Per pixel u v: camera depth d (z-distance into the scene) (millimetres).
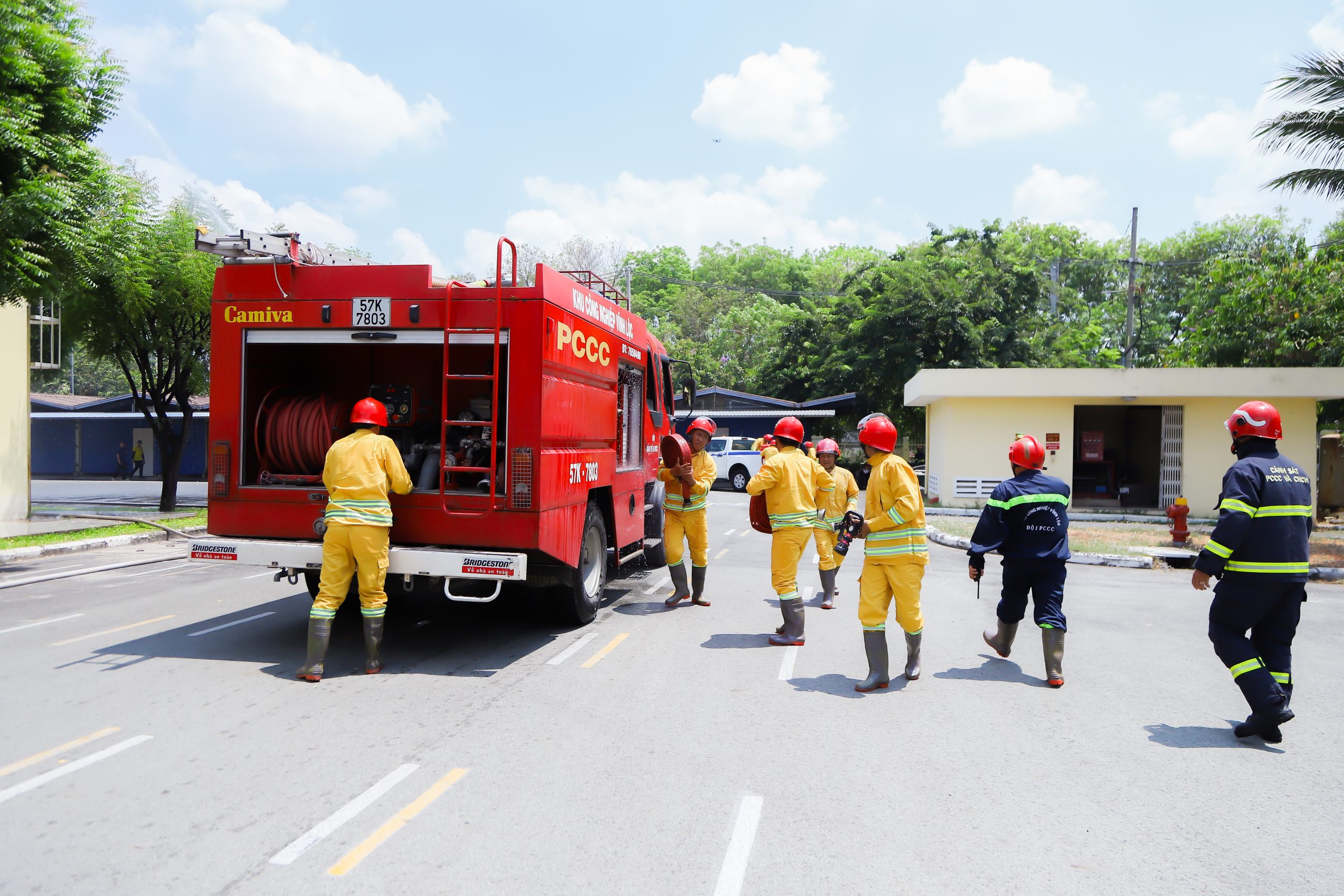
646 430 10031
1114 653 7188
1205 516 21484
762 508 7375
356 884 3213
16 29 10141
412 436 7441
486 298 6480
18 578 10352
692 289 59344
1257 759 4723
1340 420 23672
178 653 6703
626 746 4746
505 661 6582
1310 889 3295
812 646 7203
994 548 6262
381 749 4652
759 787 4203
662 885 3244
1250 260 25391
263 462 7074
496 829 3697
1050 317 35750
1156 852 3590
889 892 3225
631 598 9406
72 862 3357
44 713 5195
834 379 34375
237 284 6816
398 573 6355
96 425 38844
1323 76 14867
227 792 4055
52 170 10758
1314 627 8633
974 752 4770
